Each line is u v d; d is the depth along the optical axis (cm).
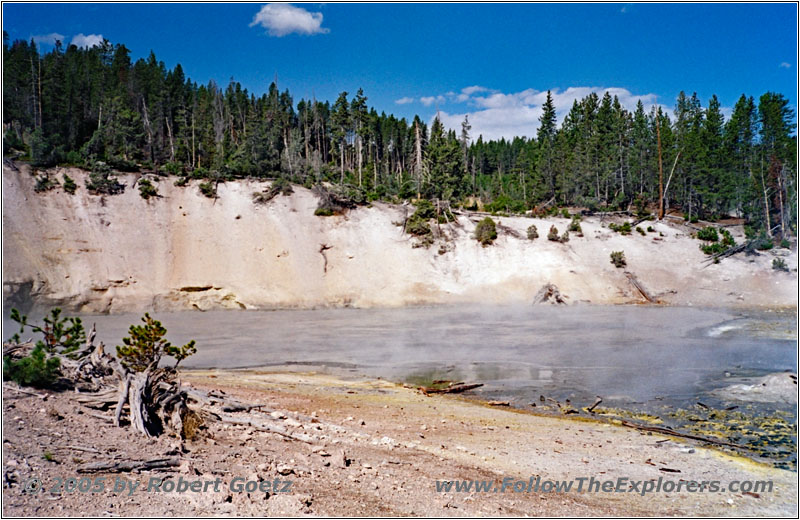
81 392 1258
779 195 6600
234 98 10600
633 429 1524
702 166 7294
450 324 3878
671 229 6556
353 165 10038
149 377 1191
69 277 4838
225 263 5412
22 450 882
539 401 1859
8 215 4941
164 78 9144
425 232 6034
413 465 1110
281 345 3112
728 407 1709
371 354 2819
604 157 8075
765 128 7194
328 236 5941
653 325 3672
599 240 6050
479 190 9644
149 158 7125
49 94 7244
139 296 4938
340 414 1596
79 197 5509
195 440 1104
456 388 2036
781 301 4956
